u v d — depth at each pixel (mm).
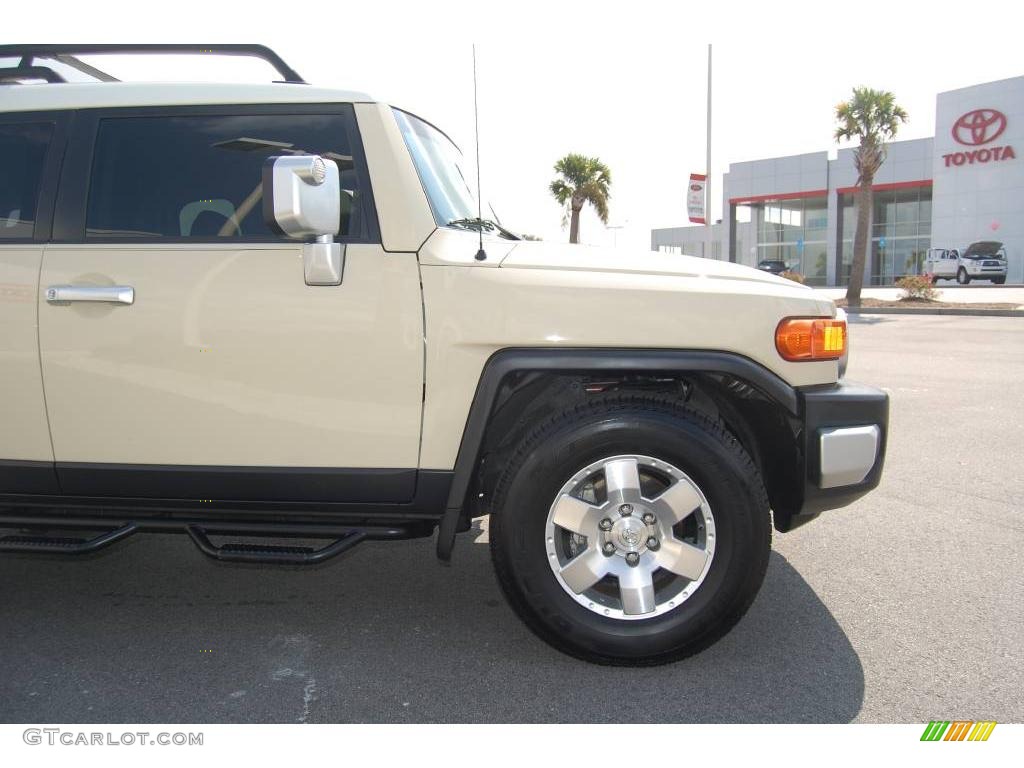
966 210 37188
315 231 2605
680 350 2779
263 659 2932
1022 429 6559
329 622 3244
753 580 2748
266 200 2498
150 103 3025
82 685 2746
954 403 7680
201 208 2969
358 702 2637
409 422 2826
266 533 2957
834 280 44312
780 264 43438
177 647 3027
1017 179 35500
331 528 2945
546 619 2779
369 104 2953
